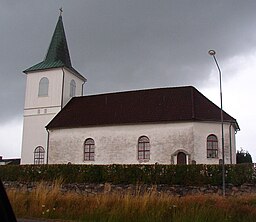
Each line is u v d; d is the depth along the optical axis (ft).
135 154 106.83
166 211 37.55
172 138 103.86
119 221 35.68
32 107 133.08
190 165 74.79
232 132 106.83
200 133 102.53
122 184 77.56
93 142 112.68
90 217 36.83
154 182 75.61
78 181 81.00
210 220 35.37
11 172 87.86
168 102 112.88
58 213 38.04
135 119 109.09
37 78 135.23
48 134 119.55
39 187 46.85
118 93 125.29
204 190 72.64
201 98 112.37
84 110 122.42
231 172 72.43
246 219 37.06
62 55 143.64
